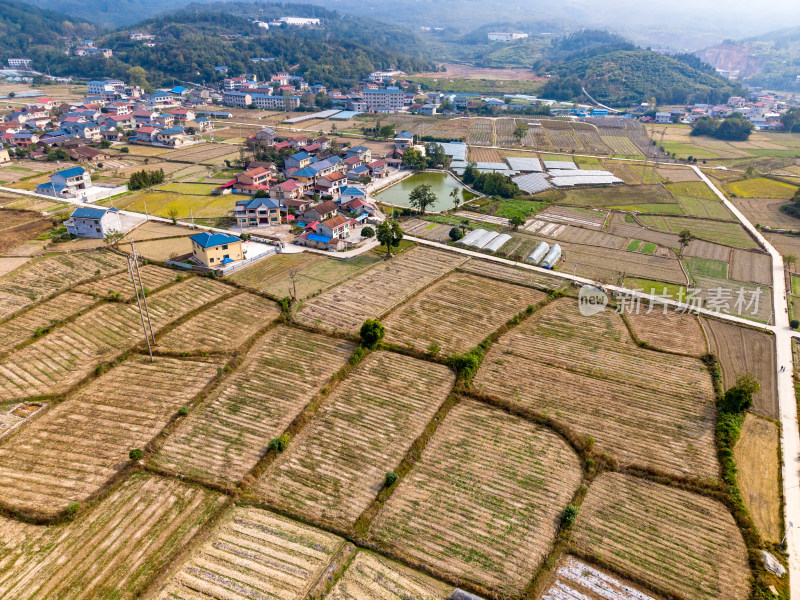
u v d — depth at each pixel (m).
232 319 75.19
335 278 88.56
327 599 39.28
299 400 59.50
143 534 43.59
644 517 47.00
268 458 51.41
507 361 68.25
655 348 71.50
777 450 54.44
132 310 76.38
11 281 83.38
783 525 46.09
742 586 41.28
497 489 49.38
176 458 51.22
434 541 44.19
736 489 49.25
